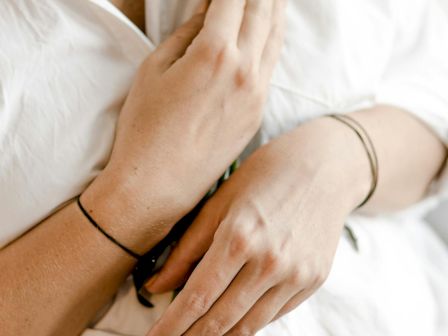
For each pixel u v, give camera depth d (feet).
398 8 1.92
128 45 1.64
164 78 1.53
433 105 1.97
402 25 1.94
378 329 1.77
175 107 1.52
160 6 1.71
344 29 1.79
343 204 1.65
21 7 1.51
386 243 1.95
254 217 1.52
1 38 1.49
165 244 1.63
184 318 1.49
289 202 1.56
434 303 1.99
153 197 1.53
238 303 1.50
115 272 1.58
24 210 1.55
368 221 1.97
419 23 1.99
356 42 1.82
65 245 1.54
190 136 1.53
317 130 1.72
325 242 1.57
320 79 1.78
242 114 1.56
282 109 1.77
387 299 1.82
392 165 1.81
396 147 1.83
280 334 1.66
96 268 1.55
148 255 1.61
